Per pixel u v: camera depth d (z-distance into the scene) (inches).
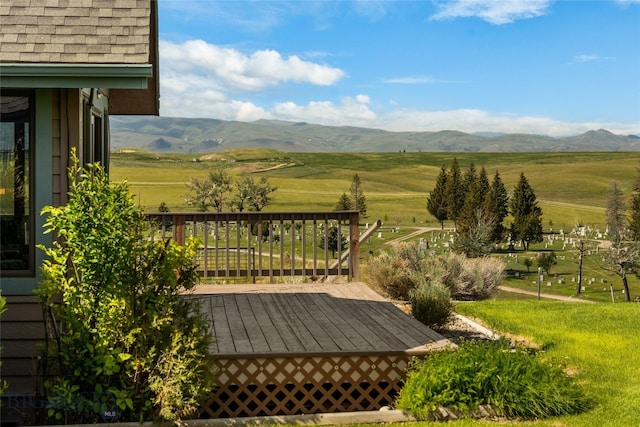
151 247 202.4
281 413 226.1
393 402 231.3
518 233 2333.9
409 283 453.4
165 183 3806.6
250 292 366.6
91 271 195.6
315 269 400.2
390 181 5398.6
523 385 217.9
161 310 200.2
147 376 200.8
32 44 219.9
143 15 232.5
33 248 228.1
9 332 226.5
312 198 3919.8
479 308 415.2
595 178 5024.6
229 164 5772.6
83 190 199.8
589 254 1705.2
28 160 229.8
